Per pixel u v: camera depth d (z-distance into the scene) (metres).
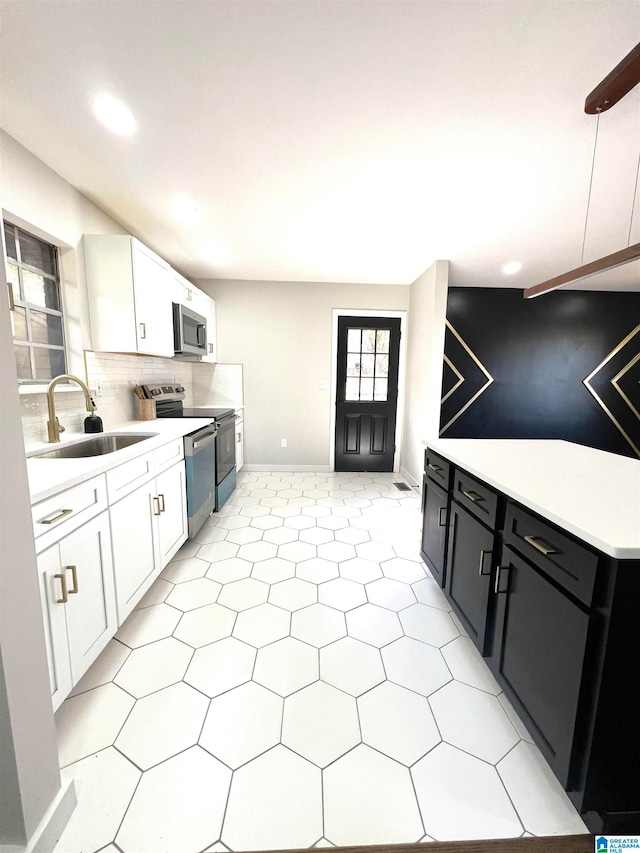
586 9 1.00
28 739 0.81
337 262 3.33
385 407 4.26
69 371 2.07
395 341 4.15
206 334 3.50
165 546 2.02
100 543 1.37
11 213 1.58
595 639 0.85
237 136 1.57
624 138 1.55
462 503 1.61
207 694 1.30
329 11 1.02
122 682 1.35
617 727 0.85
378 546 2.46
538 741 1.03
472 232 2.62
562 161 1.73
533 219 2.39
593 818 0.89
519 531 1.18
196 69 1.21
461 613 1.59
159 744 1.12
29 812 0.82
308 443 4.29
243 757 1.08
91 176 1.89
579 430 4.57
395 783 1.02
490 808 0.97
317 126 1.50
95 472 1.32
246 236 2.71
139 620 1.70
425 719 1.22
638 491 1.19
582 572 0.89
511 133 1.53
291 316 4.05
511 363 4.44
